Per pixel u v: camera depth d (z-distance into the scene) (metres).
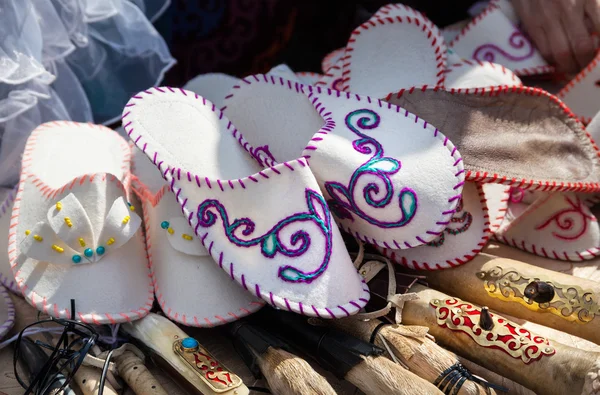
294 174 0.89
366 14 1.74
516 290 0.94
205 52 1.64
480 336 0.86
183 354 0.85
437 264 1.00
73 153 1.12
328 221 0.89
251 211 0.91
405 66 1.32
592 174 1.13
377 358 0.82
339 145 0.97
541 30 1.51
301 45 1.82
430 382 0.81
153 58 1.38
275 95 1.13
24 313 1.04
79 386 0.85
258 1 1.63
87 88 1.35
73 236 0.92
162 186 1.09
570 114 1.17
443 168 0.96
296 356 0.83
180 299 0.94
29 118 1.21
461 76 1.34
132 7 1.30
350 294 0.88
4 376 0.91
